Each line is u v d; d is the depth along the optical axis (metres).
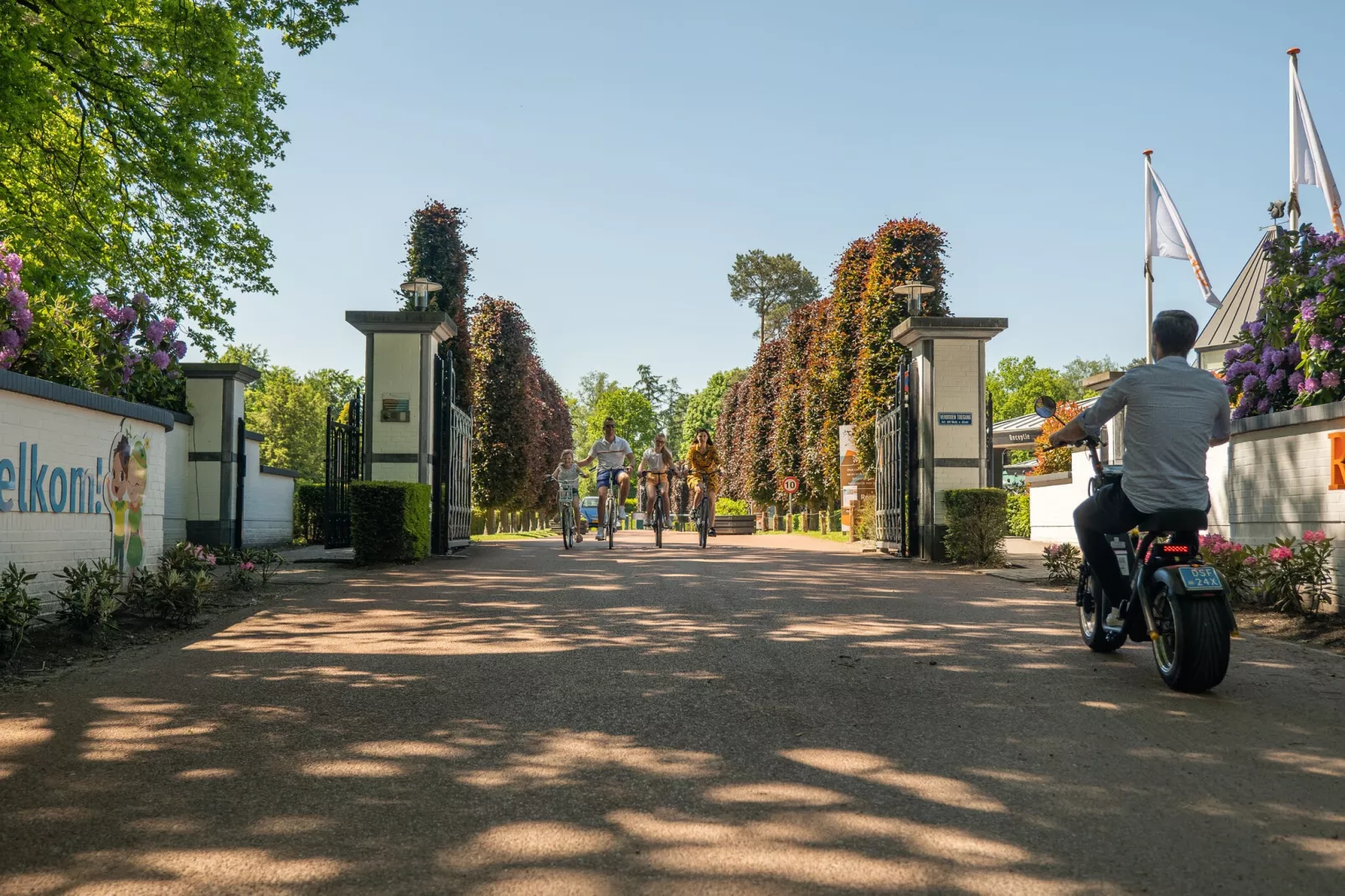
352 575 10.49
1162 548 4.90
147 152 15.32
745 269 81.12
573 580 9.98
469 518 16.50
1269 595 7.28
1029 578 10.20
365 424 14.16
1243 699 4.60
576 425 118.06
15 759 3.71
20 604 5.60
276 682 5.07
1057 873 2.66
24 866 2.71
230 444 15.51
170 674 5.26
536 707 4.53
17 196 15.49
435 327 14.23
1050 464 22.20
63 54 13.43
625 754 3.77
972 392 13.96
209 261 17.38
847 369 26.06
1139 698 4.64
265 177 16.88
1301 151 14.89
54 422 6.67
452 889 2.56
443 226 21.22
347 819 3.08
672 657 5.70
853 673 5.24
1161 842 2.88
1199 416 4.93
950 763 3.65
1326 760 3.66
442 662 5.59
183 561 8.36
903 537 14.41
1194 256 18.84
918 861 2.74
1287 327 8.18
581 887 2.58
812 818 3.08
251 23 15.52
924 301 20.50
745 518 32.47
